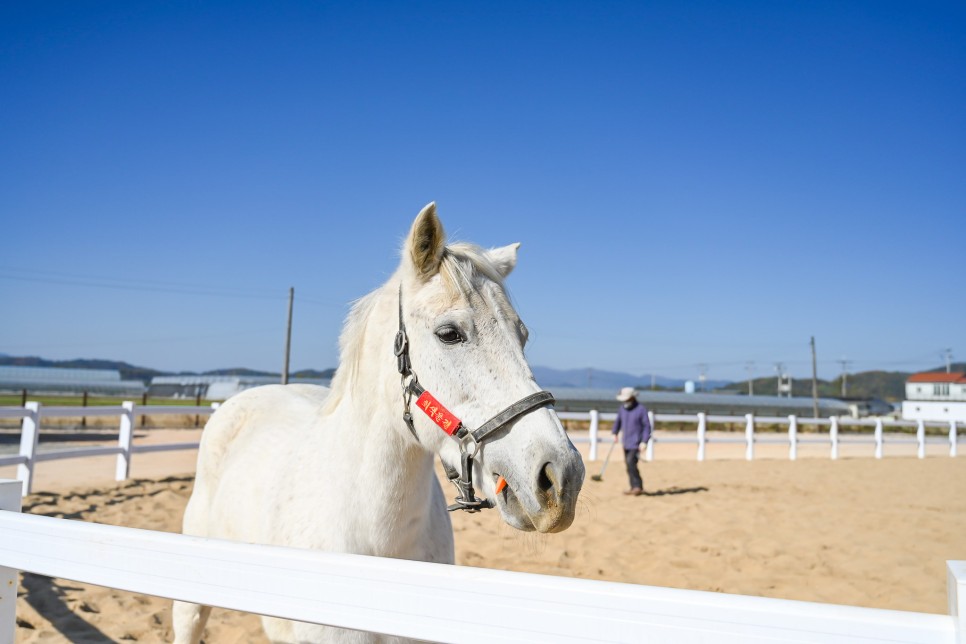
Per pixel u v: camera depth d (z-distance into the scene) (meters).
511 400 1.94
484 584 1.10
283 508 2.43
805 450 19.91
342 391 2.52
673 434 23.91
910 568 5.73
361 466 2.22
